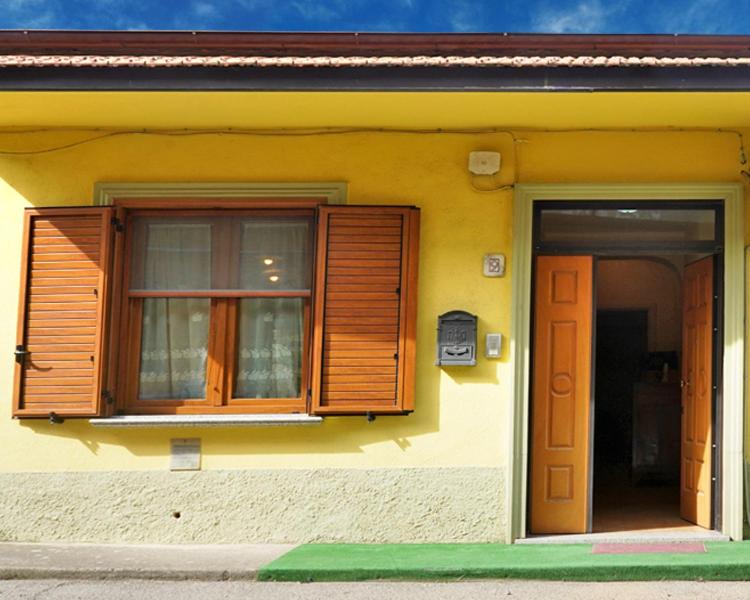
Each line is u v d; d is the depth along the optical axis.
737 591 4.37
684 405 5.88
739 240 5.30
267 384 5.60
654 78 4.61
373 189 5.48
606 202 5.46
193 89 4.72
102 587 4.50
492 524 5.34
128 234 5.61
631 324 8.27
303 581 4.57
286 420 5.34
